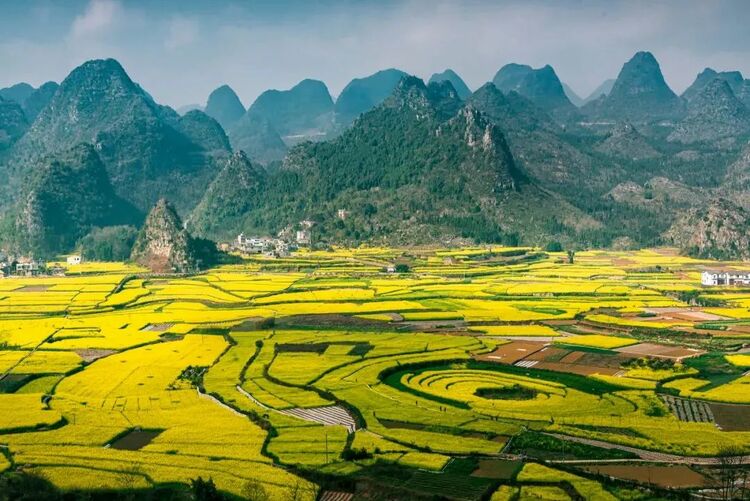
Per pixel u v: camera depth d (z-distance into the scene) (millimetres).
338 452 183000
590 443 189125
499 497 157250
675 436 191750
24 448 185875
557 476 167125
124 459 177750
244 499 155125
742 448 182375
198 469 171750
